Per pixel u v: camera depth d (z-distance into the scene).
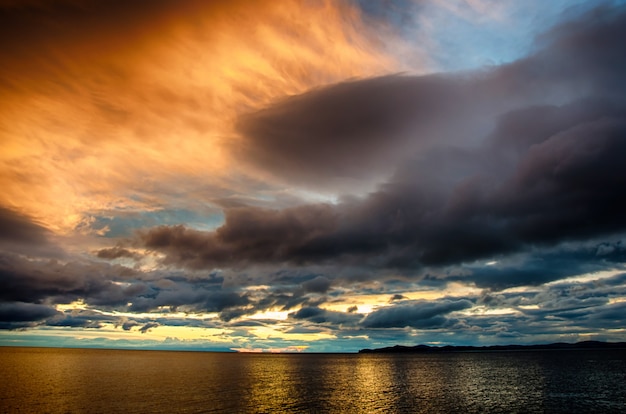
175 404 71.38
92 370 146.12
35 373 126.88
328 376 137.88
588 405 71.75
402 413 65.81
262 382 114.31
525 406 71.56
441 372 149.50
